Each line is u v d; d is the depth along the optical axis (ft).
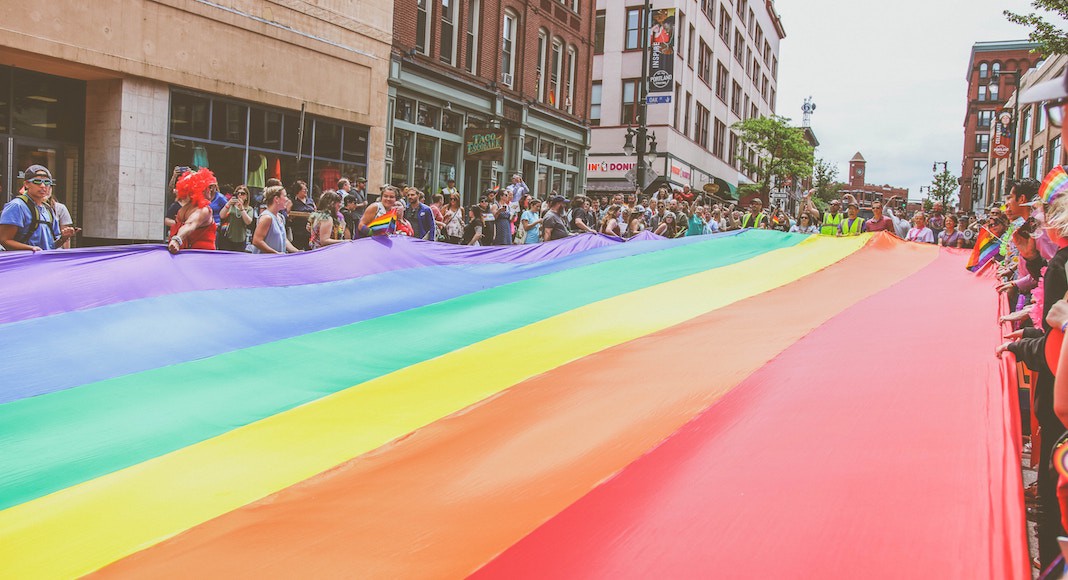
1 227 23.39
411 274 27.53
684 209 59.67
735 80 179.63
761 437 10.71
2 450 14.14
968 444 9.08
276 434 14.69
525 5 82.58
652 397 13.70
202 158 49.55
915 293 23.00
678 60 129.18
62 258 19.88
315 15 56.08
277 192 27.89
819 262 31.71
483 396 16.03
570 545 8.63
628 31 128.77
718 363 15.48
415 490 11.24
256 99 52.24
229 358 19.24
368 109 61.82
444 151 74.18
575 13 94.79
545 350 19.77
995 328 15.62
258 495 12.03
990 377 11.43
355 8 59.62
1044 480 12.30
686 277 28.81
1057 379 6.60
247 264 23.56
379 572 8.96
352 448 13.70
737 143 185.78
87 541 11.00
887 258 32.99
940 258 33.37
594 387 15.20
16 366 16.97
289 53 54.54
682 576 7.61
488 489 10.82
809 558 7.45
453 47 73.10
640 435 11.77
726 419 11.75
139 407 16.28
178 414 16.03
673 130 128.36
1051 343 8.13
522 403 14.96
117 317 19.30
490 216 47.37
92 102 45.44
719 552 7.89
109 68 43.09
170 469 13.33
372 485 11.68
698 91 145.28
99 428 15.21
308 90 56.24
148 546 10.64
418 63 66.95
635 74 127.85
